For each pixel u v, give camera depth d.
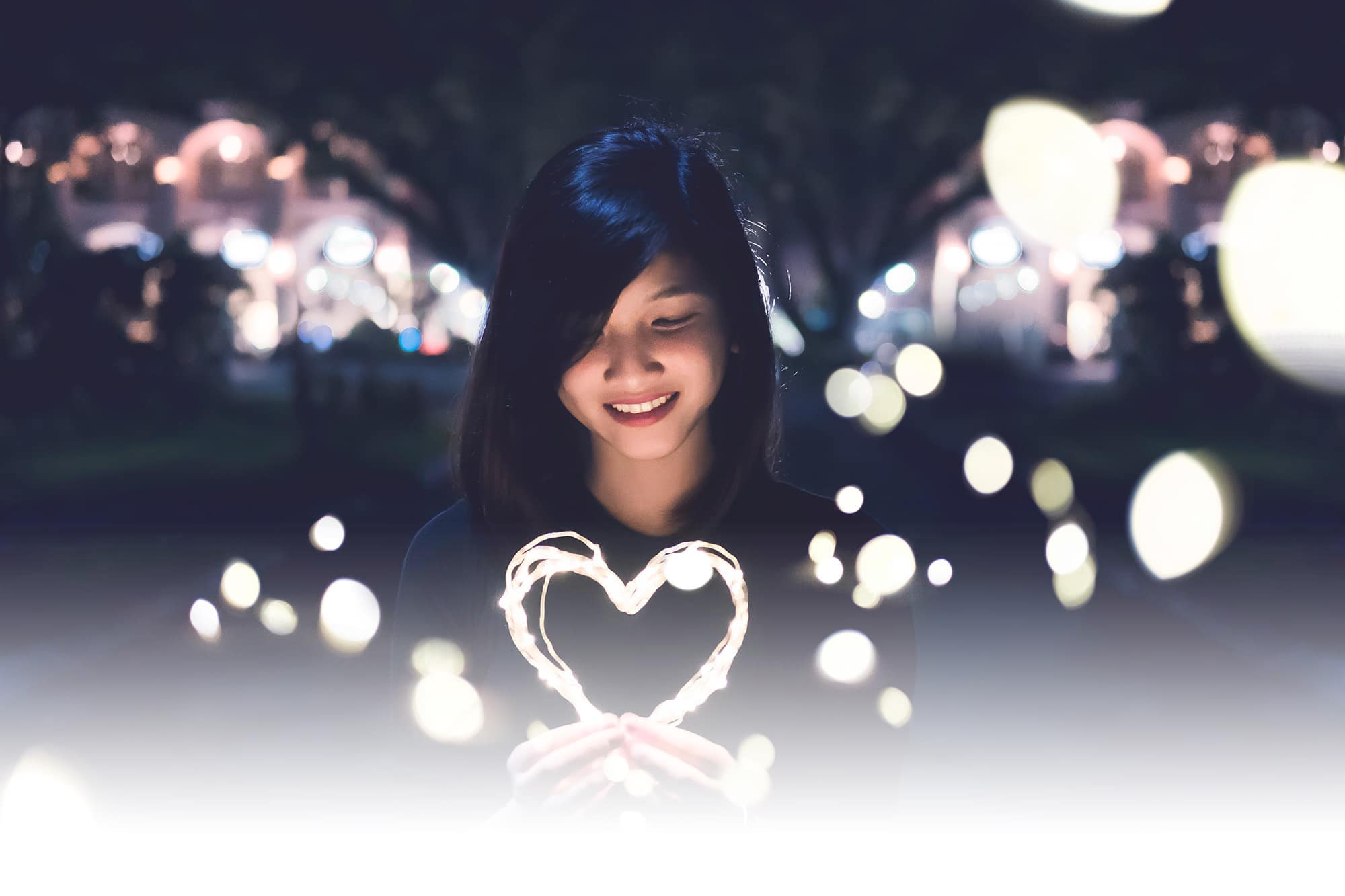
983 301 41.06
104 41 19.94
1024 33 25.50
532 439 1.56
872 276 35.12
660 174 1.36
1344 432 17.48
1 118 19.50
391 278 38.88
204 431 18.75
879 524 1.61
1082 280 34.88
